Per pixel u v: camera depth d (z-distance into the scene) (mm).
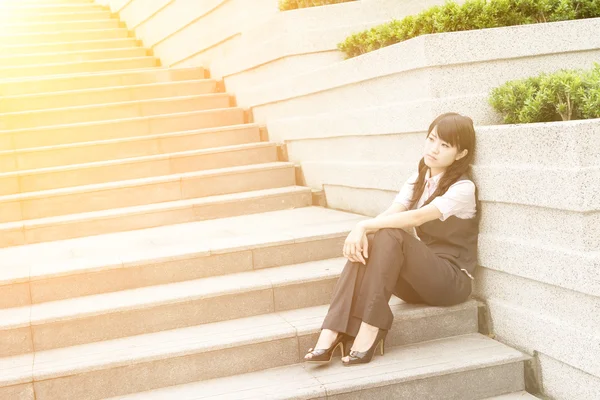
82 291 4227
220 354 3676
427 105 4121
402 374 3443
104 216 5531
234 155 6691
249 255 4516
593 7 4980
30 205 5676
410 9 6414
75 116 7305
